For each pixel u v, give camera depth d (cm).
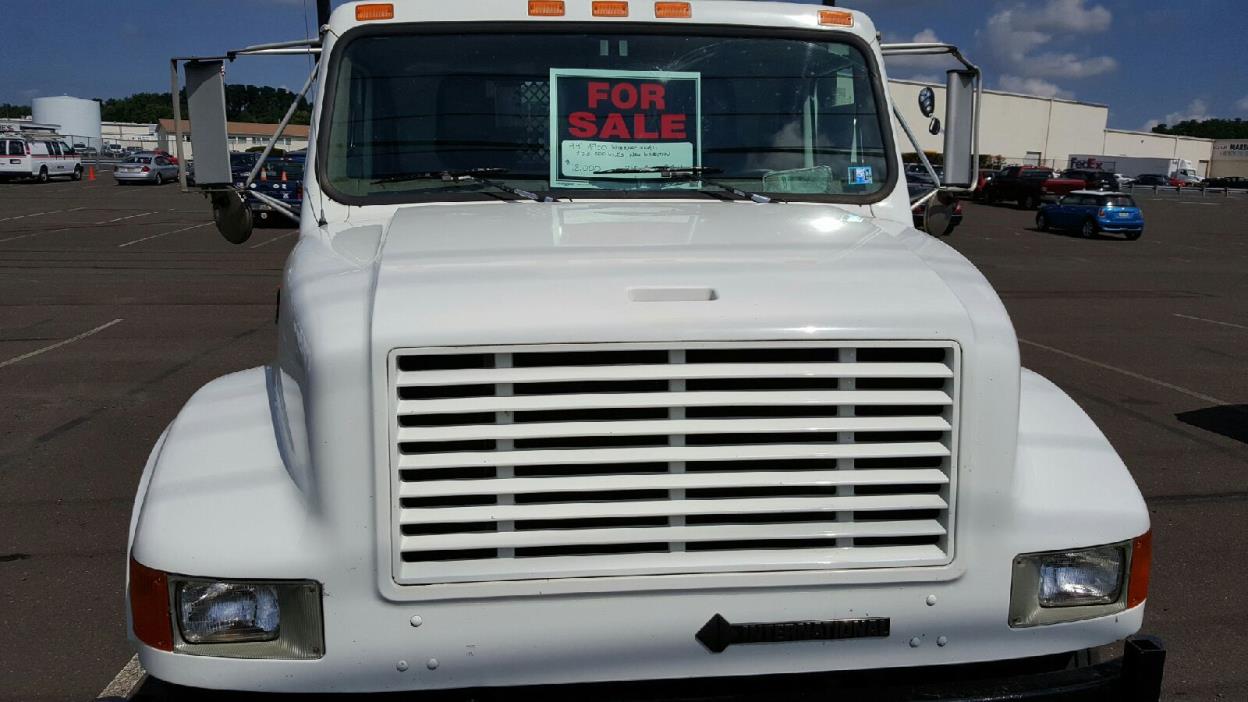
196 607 206
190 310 1188
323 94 324
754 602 212
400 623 207
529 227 273
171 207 3061
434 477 206
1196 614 423
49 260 1702
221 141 336
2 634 400
